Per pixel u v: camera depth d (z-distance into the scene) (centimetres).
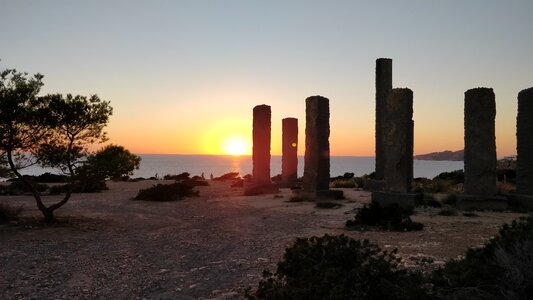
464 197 1778
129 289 806
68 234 1384
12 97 1466
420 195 1881
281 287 605
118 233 1421
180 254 1104
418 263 763
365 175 3628
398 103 1931
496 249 605
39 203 1595
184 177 4916
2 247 1172
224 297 735
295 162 3262
